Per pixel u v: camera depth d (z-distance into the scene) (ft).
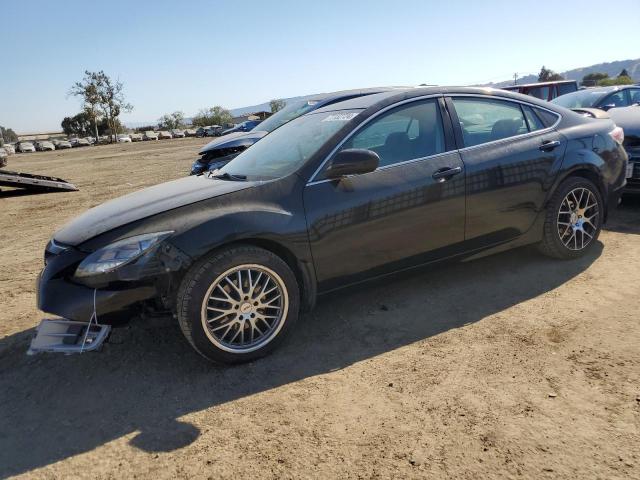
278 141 13.15
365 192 11.00
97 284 9.27
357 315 12.07
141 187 41.83
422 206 11.60
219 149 24.77
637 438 7.19
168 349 11.12
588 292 12.23
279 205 10.32
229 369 10.08
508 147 12.92
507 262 14.67
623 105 30.83
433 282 13.69
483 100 13.17
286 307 10.37
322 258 10.68
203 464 7.45
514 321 11.10
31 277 17.39
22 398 9.69
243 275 9.93
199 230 9.48
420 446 7.42
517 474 6.72
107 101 238.07
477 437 7.50
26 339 12.23
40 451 8.06
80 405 9.28
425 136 12.09
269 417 8.44
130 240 9.39
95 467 7.58
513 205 12.93
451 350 10.11
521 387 8.64
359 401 8.67
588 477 6.57
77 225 10.68
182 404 9.02
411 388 8.91
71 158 102.01
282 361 10.23
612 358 9.28
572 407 8.00
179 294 9.50
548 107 14.26
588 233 14.40
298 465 7.26
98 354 11.10
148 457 7.70
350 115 11.77
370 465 7.13
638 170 18.16
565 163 13.58
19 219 30.42
